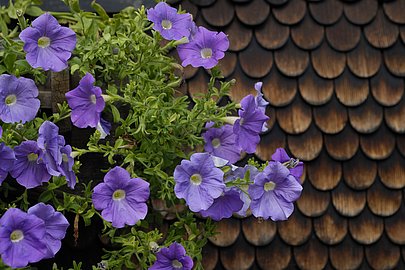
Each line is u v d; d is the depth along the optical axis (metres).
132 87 1.41
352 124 1.87
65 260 1.67
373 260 1.85
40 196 1.40
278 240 1.83
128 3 1.81
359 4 1.89
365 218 1.86
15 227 1.23
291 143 1.85
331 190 1.85
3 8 1.60
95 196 1.33
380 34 1.89
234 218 1.83
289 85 1.86
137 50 1.44
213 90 1.47
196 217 1.78
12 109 1.32
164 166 1.46
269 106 1.85
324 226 1.84
